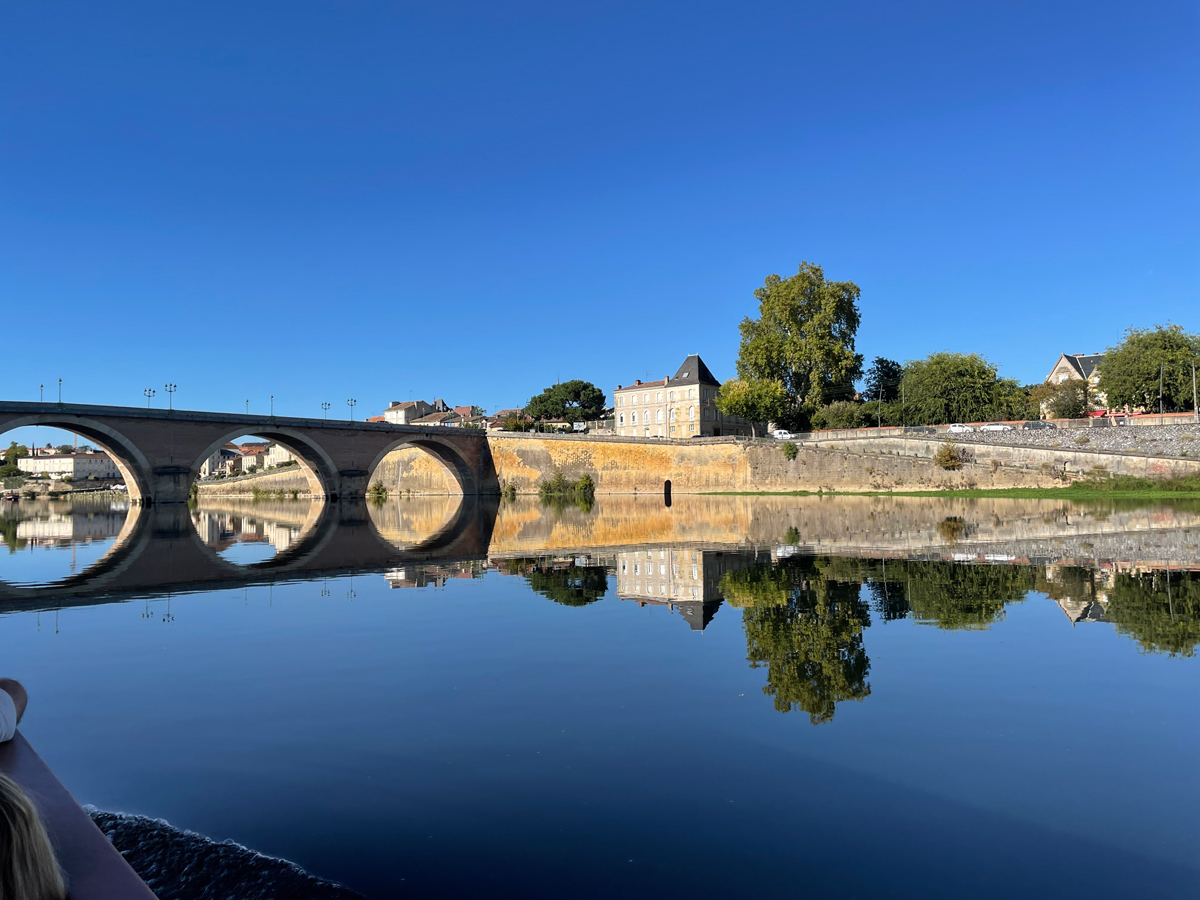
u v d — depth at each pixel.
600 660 11.59
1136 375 80.88
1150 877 5.39
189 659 12.07
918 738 8.05
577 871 5.56
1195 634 12.41
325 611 16.23
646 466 91.56
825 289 84.12
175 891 5.35
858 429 84.00
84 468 185.00
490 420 156.88
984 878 5.40
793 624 13.83
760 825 6.25
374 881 5.44
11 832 2.85
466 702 9.60
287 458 162.38
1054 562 21.59
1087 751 7.65
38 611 16.48
